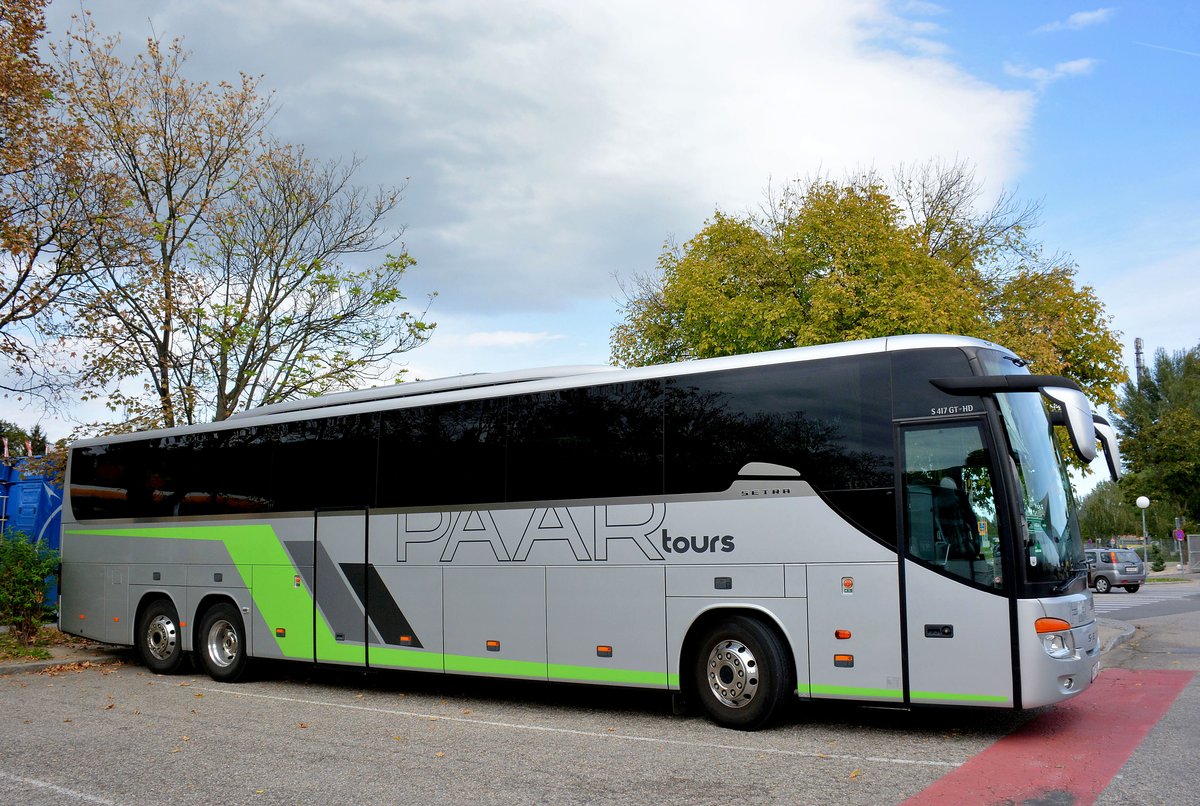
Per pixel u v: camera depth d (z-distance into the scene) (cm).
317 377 2139
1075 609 793
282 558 1259
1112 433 829
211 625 1338
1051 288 2802
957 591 789
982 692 774
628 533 955
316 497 1231
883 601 816
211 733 926
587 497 989
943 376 822
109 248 1880
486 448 1080
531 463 1039
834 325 2206
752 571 877
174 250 2075
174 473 1425
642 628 937
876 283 2248
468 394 1110
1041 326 2609
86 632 1520
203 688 1267
